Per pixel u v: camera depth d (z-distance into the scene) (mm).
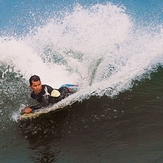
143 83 28156
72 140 21938
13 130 23172
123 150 20594
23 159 20547
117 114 24141
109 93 26797
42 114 24469
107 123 23266
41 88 24250
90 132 22516
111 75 29812
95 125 23156
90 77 29953
